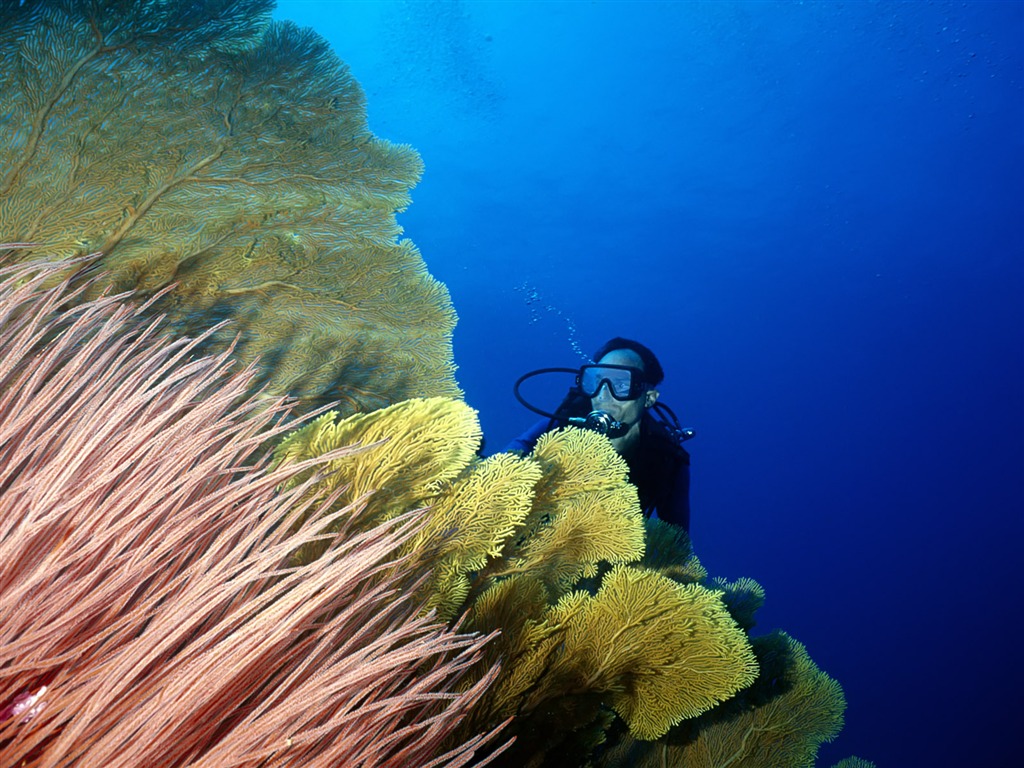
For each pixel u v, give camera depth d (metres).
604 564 1.55
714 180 34.47
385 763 0.44
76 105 1.84
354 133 2.13
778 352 45.06
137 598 0.46
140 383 0.58
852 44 28.77
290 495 0.52
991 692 35.44
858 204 34.91
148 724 0.35
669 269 39.28
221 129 1.98
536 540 1.15
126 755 0.34
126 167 1.89
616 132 32.81
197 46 1.95
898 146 32.28
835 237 36.97
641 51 30.08
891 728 33.81
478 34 29.41
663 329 43.16
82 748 0.35
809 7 27.83
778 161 33.50
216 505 0.45
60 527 0.44
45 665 0.34
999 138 31.09
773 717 1.62
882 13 27.45
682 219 36.56
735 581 1.95
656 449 4.46
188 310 1.90
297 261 2.03
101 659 0.40
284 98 2.06
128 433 0.50
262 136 2.04
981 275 38.62
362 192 2.14
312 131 2.10
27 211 1.82
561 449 1.14
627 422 4.30
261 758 0.37
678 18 28.92
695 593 1.07
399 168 2.18
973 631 45.25
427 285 2.18
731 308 42.00
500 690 1.01
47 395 0.52
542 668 1.04
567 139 33.19
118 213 1.90
